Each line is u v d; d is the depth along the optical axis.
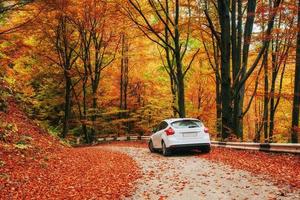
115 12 26.11
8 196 9.44
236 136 20.30
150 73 41.94
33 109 38.09
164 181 11.02
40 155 15.53
